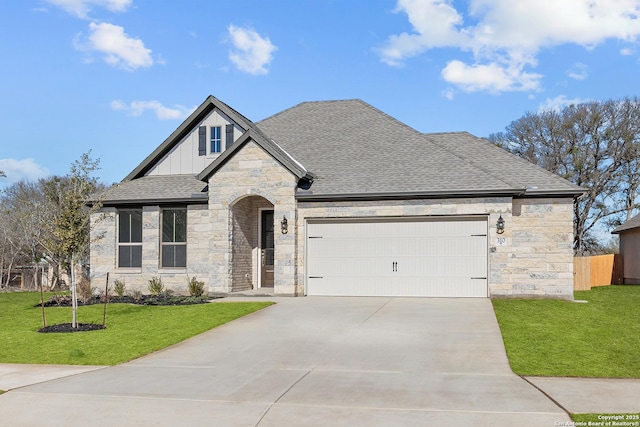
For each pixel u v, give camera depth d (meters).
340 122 25.03
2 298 23.69
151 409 8.11
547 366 10.27
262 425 7.37
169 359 11.51
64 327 14.98
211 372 10.31
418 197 19.23
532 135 44.19
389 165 21.14
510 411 7.71
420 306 17.12
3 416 7.93
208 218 21.83
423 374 9.88
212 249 20.81
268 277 22.70
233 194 20.66
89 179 16.05
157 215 22.36
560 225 19.58
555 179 20.23
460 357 11.05
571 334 12.91
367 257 19.86
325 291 20.09
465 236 19.12
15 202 38.62
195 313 16.61
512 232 19.59
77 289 22.08
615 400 8.14
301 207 20.25
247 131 20.33
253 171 20.45
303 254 20.22
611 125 41.06
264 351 11.94
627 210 41.56
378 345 12.23
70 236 14.92
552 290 19.48
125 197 22.44
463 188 18.86
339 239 20.09
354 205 19.81
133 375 10.20
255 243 22.66
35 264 29.19
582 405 7.91
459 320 14.76
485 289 18.95
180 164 23.62
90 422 7.62
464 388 8.93
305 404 8.22
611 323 14.32
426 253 19.41
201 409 8.07
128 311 17.69
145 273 22.38
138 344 12.93
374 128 24.11
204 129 23.30
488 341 12.32
